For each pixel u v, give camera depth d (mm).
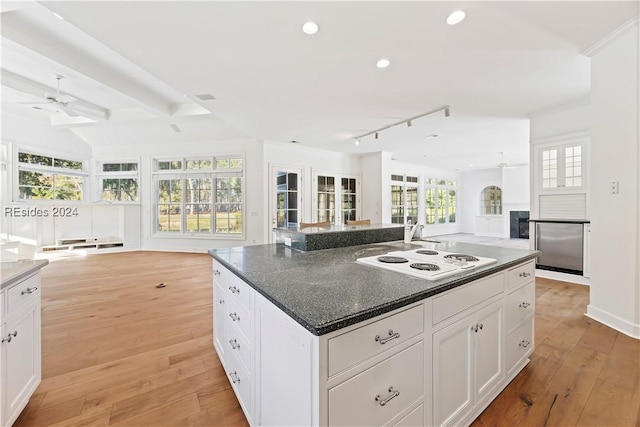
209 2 1870
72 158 6453
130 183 6910
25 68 3688
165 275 4504
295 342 987
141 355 2143
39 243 5895
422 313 1173
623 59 2299
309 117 4375
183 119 5430
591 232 2691
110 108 5273
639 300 2311
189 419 1501
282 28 2166
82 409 1566
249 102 3730
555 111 4020
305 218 6691
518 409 1550
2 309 1308
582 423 1447
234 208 6543
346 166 7391
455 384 1354
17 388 1424
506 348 1712
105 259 5781
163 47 2418
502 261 1662
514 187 9219
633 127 2262
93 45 3068
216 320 2129
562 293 3486
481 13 2012
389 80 3072
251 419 1398
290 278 1347
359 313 928
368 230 2441
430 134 5395
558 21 2115
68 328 2602
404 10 1975
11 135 5320
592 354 2090
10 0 2256
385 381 1048
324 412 876
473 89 3322
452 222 10734
